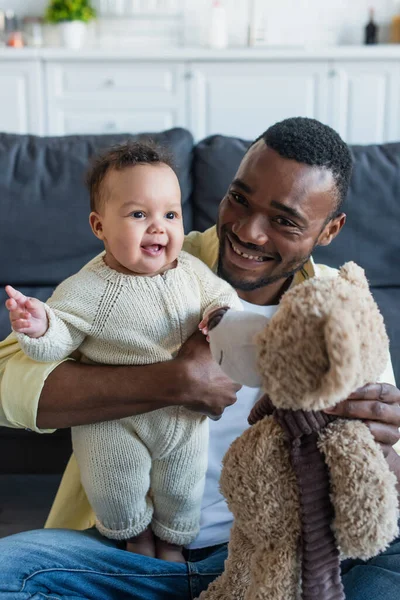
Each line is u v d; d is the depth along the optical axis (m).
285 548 0.69
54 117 3.59
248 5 4.06
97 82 3.54
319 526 0.68
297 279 1.13
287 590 0.68
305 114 3.54
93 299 0.92
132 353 0.94
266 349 0.64
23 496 1.94
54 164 2.05
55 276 2.04
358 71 3.48
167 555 1.02
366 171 2.03
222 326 0.70
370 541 0.65
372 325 0.66
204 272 0.97
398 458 0.77
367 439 0.68
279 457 0.69
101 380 0.90
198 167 2.07
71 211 2.01
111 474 0.96
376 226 2.01
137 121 3.59
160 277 0.93
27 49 3.46
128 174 0.90
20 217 2.01
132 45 4.12
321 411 0.69
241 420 1.10
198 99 3.54
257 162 0.96
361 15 4.09
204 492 1.08
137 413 0.91
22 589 0.84
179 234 0.93
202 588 0.94
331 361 0.58
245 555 0.77
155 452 0.97
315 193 0.96
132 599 0.92
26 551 0.89
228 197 1.02
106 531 1.00
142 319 0.92
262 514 0.69
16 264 2.02
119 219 0.90
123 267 0.94
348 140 3.58
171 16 4.09
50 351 0.90
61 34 3.86
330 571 0.68
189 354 0.90
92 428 0.96
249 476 0.70
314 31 4.09
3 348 1.00
